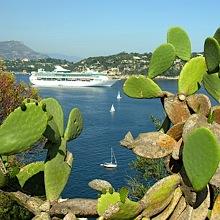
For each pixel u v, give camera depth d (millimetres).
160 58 3207
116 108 70062
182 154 2537
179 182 2555
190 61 3070
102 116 59688
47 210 2533
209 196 2533
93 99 83312
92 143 39031
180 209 2576
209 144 2203
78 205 2461
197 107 2924
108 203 2406
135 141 2814
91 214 2455
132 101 83500
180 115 3020
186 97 3025
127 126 50750
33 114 2541
